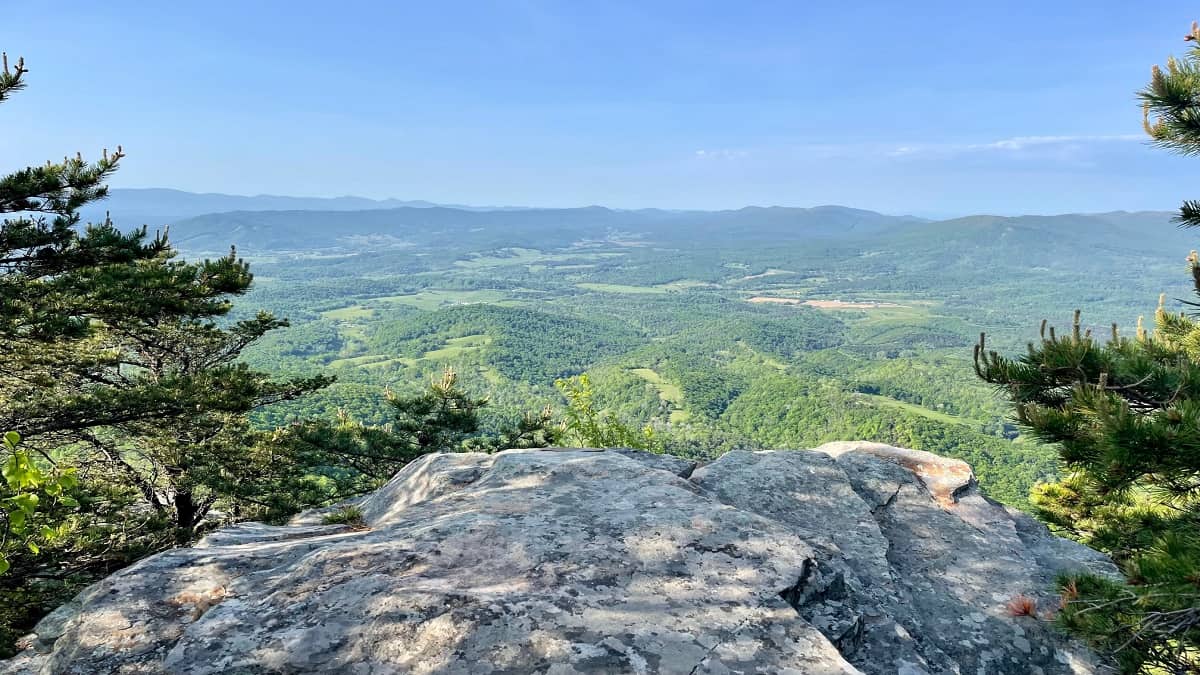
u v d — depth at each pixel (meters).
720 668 2.59
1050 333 5.33
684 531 3.85
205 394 12.00
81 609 3.26
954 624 3.98
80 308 10.76
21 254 10.45
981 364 5.57
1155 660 3.83
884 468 6.00
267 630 2.81
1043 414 4.79
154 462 16.67
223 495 17.27
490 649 2.62
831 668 2.67
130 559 12.09
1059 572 4.60
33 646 4.27
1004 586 4.42
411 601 2.92
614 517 4.08
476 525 3.90
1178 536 4.30
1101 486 5.56
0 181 9.77
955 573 4.55
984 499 5.86
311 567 3.41
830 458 6.01
